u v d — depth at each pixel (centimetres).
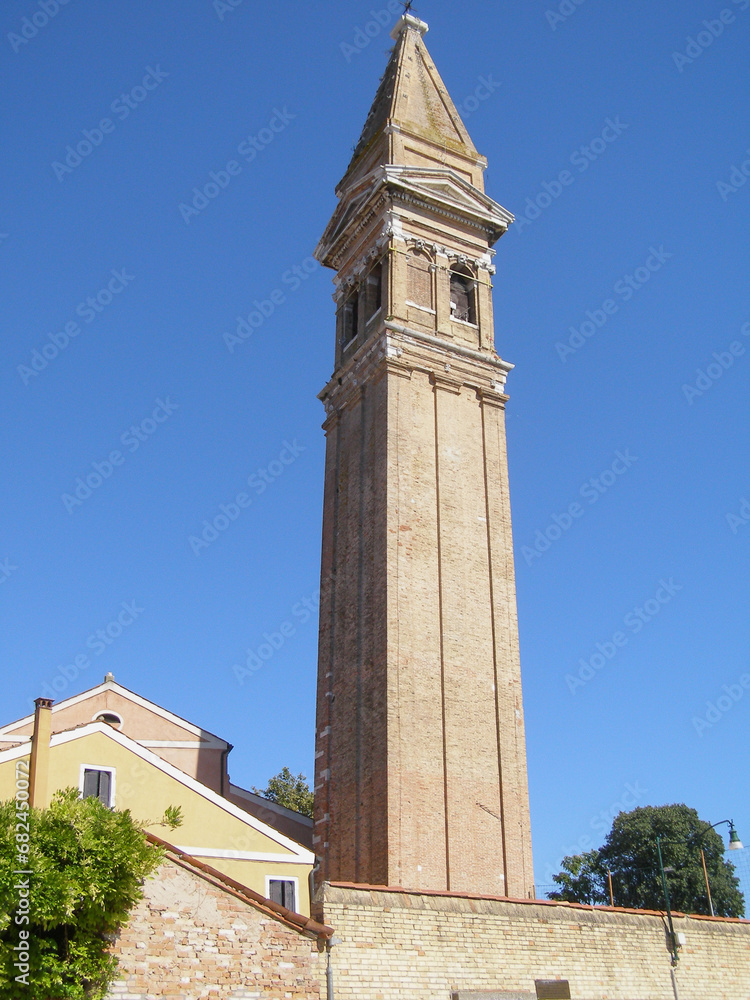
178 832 3634
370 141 6369
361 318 5950
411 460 5241
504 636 5097
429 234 5909
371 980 2833
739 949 3747
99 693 5044
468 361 5669
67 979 2373
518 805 4750
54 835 2403
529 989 3130
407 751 4566
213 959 2614
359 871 4494
